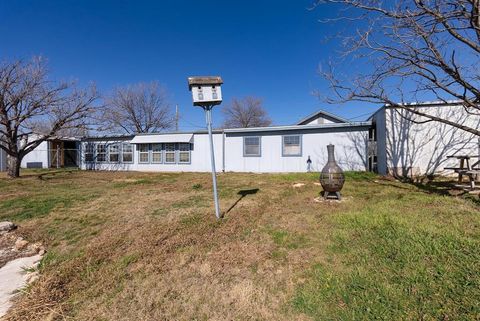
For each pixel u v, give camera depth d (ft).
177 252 11.30
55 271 10.16
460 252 9.53
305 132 46.60
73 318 7.39
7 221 16.62
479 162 24.90
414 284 7.81
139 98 100.63
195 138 53.67
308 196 22.35
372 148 42.32
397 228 12.26
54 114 44.55
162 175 46.37
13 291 9.07
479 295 7.12
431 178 30.48
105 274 9.68
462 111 30.63
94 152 62.34
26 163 72.90
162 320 7.15
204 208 18.53
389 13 15.66
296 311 7.22
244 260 10.26
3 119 41.01
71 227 15.53
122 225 15.33
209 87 14.66
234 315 7.22
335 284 8.18
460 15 14.58
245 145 50.39
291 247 11.23
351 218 14.34
